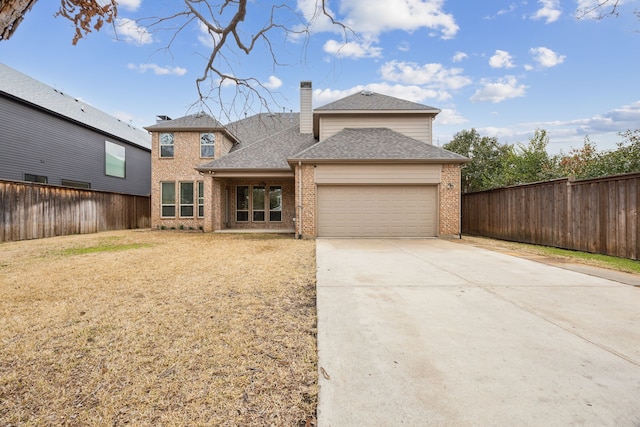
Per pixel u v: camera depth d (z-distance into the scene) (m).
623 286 4.78
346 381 2.31
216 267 6.34
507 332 3.14
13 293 4.59
